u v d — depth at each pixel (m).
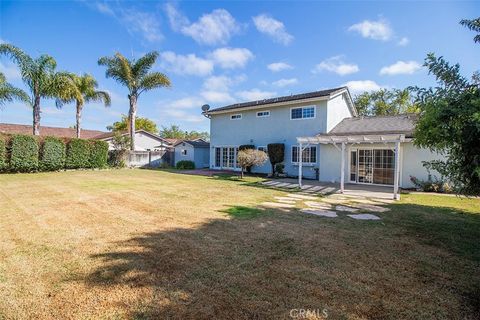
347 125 17.48
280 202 9.02
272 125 20.28
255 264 3.95
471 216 7.26
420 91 3.55
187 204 8.33
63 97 19.48
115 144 24.09
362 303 2.95
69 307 2.82
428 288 3.31
